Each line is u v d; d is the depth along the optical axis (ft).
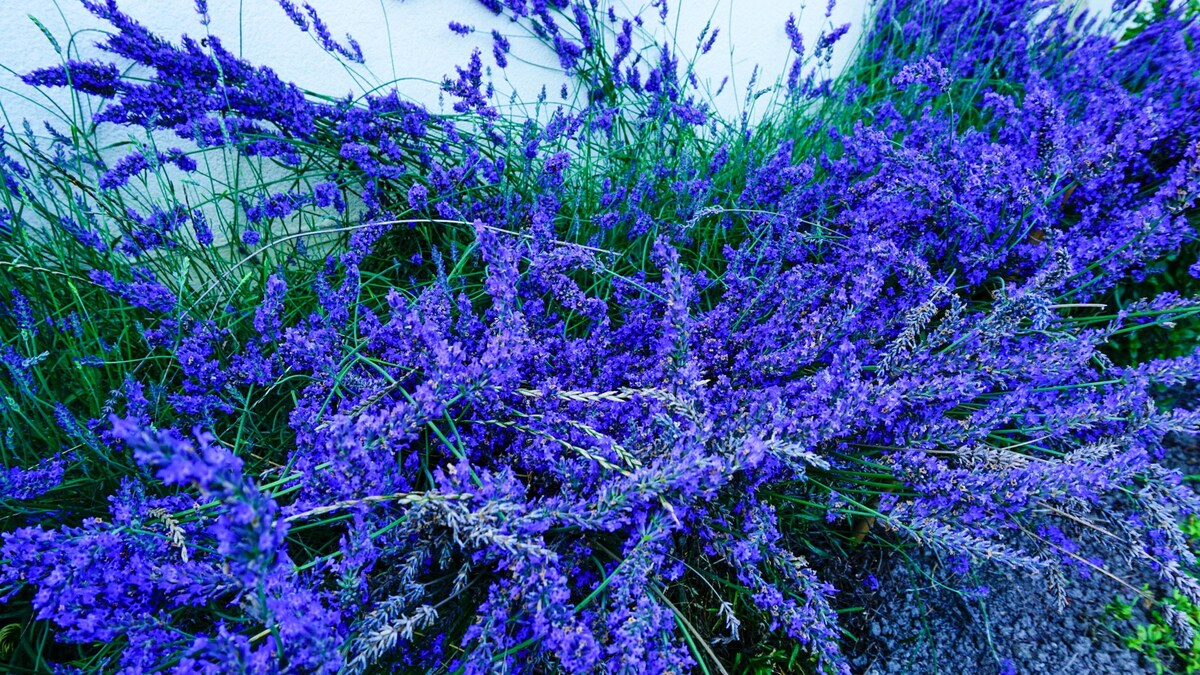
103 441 1.26
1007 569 1.52
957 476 1.18
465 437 1.25
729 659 1.36
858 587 1.52
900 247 1.69
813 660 1.38
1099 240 1.57
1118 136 1.66
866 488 1.35
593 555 1.20
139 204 1.78
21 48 1.62
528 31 2.31
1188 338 1.71
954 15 2.83
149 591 1.00
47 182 1.56
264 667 0.83
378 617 1.00
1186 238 1.53
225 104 1.63
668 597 1.34
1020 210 1.62
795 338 1.41
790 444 1.05
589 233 1.90
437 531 1.16
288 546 1.28
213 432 1.34
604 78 2.34
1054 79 2.48
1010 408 1.24
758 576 1.13
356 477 0.95
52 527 1.24
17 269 1.50
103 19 1.66
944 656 1.44
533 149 1.80
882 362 1.33
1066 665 1.42
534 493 1.33
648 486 0.98
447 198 1.79
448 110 2.25
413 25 2.08
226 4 1.79
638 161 2.13
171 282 1.69
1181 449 1.73
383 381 1.31
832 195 1.87
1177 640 1.39
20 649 1.17
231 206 1.96
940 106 2.51
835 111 2.55
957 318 1.35
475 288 1.75
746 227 1.84
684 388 1.20
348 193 2.06
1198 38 2.31
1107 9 3.22
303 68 1.97
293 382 1.50
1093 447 1.24
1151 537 1.27
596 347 1.42
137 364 1.51
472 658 0.98
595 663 0.99
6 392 1.23
